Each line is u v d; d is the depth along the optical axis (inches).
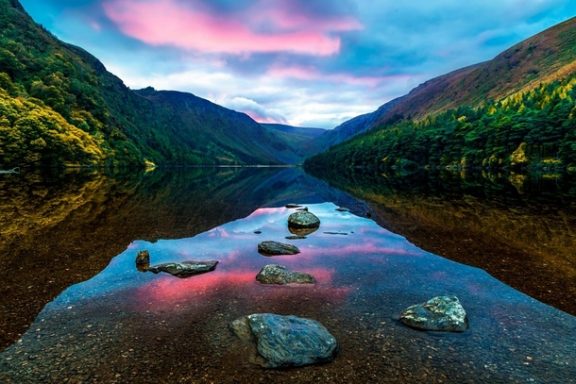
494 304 470.3
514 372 319.3
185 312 445.1
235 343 366.9
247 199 1843.0
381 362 334.6
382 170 6200.8
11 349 351.3
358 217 1206.3
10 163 3408.0
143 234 900.6
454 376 313.6
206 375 313.6
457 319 402.6
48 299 479.2
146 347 358.9
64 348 354.9
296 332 358.9
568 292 509.7
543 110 4030.5
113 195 1792.6
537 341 373.4
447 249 761.6
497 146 4003.4
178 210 1352.1
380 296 499.8
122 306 461.4
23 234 859.4
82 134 4633.4
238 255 717.9
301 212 1091.3
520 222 1063.0
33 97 4901.6
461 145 4709.6
